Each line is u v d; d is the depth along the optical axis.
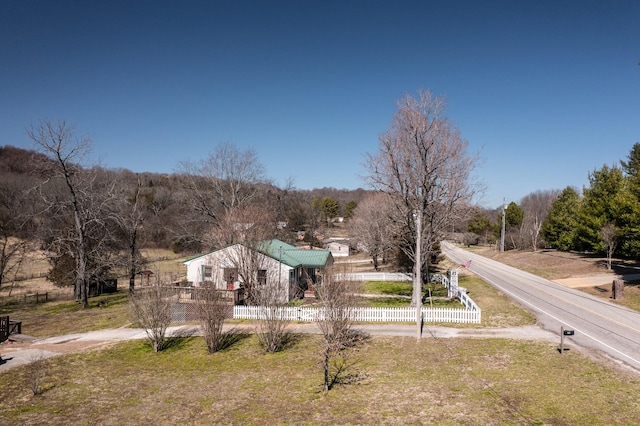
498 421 12.06
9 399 14.90
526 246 73.38
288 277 31.42
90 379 16.89
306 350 20.00
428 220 28.41
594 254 53.16
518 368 16.53
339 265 31.73
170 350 20.61
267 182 60.56
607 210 48.44
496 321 24.52
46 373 17.61
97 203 36.94
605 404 12.94
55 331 25.09
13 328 24.00
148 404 14.33
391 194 27.98
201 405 14.14
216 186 46.00
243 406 13.94
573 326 22.67
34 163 34.00
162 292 21.77
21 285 48.41
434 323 24.61
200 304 20.70
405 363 17.75
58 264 38.88
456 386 14.92
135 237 40.75
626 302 28.53
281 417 12.98
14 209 42.97
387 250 50.66
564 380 15.05
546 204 97.38
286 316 24.42
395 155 27.16
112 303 35.97
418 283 21.33
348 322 21.64
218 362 18.75
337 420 12.60
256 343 21.27
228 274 32.38
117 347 21.30
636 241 37.00
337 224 131.38
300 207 101.12
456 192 27.61
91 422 13.02
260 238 31.44
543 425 11.72
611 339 20.06
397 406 13.45
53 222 40.53
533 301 30.08
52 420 13.20
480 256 72.31
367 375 16.47
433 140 26.58
